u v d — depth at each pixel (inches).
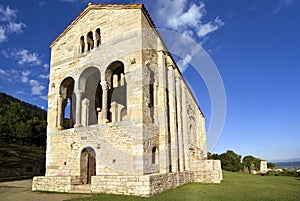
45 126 2053.4
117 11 660.7
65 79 717.9
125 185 490.6
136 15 625.0
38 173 1269.7
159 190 510.0
